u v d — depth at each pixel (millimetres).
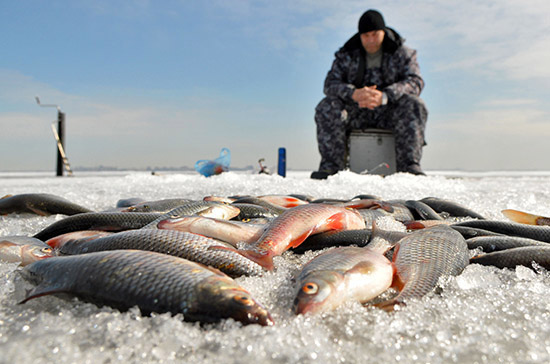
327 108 8836
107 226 2412
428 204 3393
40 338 1128
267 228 1987
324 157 9000
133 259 1370
